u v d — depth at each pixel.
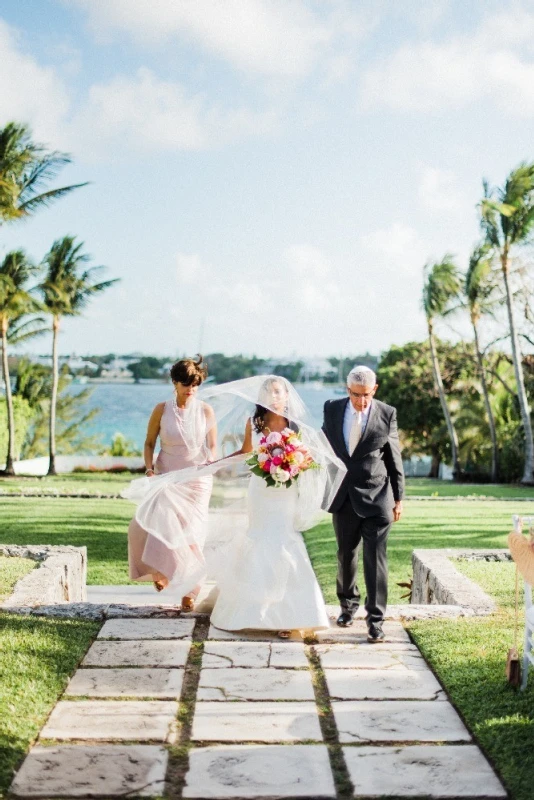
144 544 6.05
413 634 5.49
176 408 6.10
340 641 5.44
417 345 44.12
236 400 6.10
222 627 5.61
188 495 5.94
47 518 13.46
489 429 36.44
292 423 5.75
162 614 5.98
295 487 5.77
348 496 5.57
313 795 3.39
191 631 5.59
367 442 5.55
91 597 8.14
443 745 3.87
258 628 5.49
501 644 5.14
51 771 3.55
